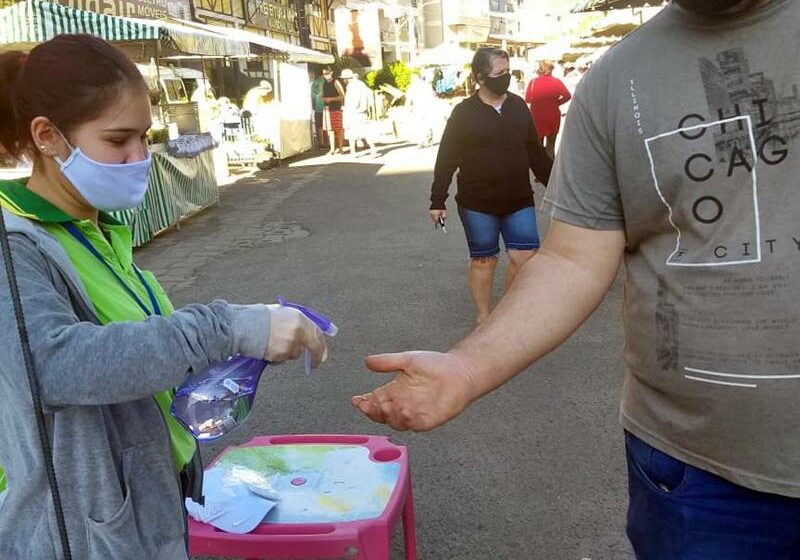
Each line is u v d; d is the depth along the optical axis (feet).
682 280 4.70
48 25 24.61
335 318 18.98
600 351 15.78
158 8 50.26
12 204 4.57
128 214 26.43
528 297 5.13
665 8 4.91
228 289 22.27
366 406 4.93
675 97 4.62
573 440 12.03
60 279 4.57
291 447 8.48
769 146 4.40
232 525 6.95
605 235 5.19
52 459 4.34
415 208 34.45
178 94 42.42
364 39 93.61
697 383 4.69
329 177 47.03
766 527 4.73
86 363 4.14
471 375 4.82
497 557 9.26
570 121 5.21
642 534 5.24
